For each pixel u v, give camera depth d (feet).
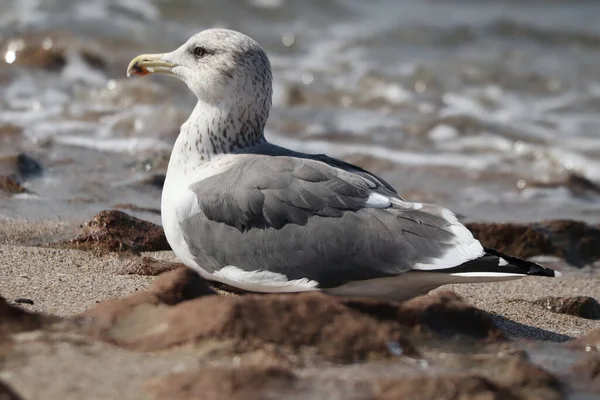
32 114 55.93
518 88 72.23
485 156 56.44
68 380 19.69
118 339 21.80
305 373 20.66
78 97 60.59
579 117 66.59
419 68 74.28
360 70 73.05
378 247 25.41
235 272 26.58
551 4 100.73
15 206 37.91
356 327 22.20
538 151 57.31
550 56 81.66
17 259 30.40
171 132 53.88
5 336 21.59
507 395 20.42
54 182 42.55
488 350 23.49
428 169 52.49
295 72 71.77
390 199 26.40
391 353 22.06
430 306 23.77
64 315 24.61
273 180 26.48
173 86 64.49
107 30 75.82
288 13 87.04
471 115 62.69
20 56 66.74
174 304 23.62
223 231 26.73
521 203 47.32
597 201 49.14
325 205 26.07
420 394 19.95
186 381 19.54
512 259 24.72
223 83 29.22
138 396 19.22
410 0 98.99
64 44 70.85
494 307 30.45
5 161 43.16
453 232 25.32
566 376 22.59
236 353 21.11
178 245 27.78
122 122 55.01
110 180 43.88
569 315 30.40
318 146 55.26
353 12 90.89
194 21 82.89
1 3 79.71
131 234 33.68
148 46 73.31
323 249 25.72
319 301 22.41
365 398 19.66
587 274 36.70
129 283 28.63
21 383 19.44
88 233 33.32
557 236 38.96
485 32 86.69
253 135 29.76
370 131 59.41
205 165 28.81
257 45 29.76
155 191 43.16
